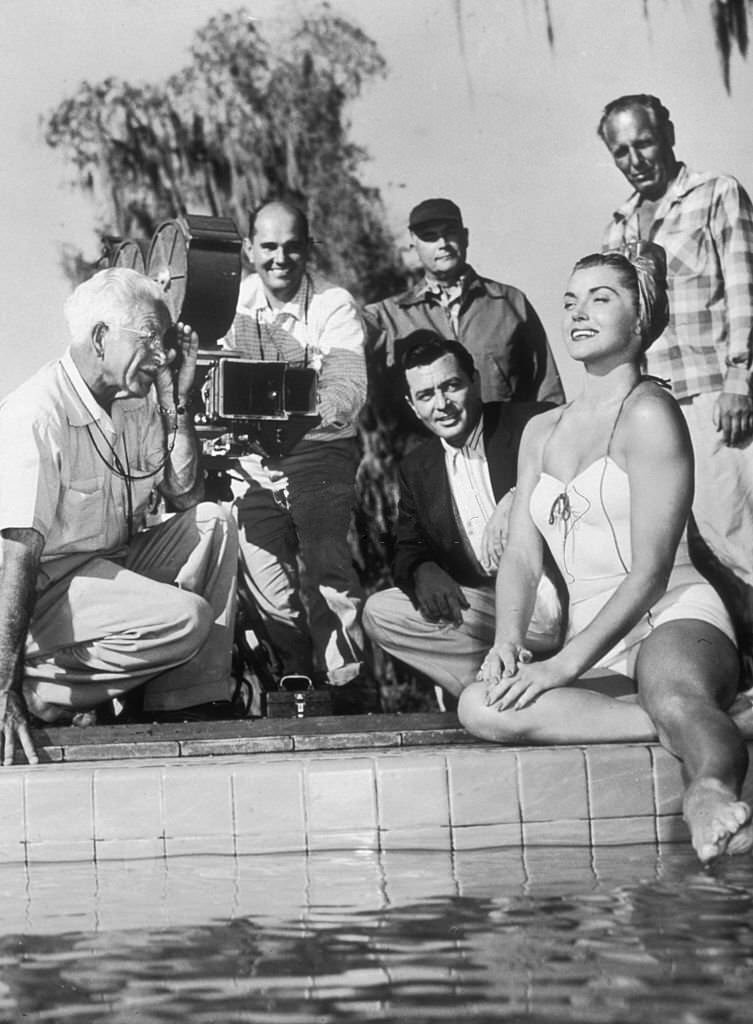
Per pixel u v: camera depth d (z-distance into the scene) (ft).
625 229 24.11
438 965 8.45
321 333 23.61
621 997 7.55
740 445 23.40
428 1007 7.50
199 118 23.85
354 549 23.24
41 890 12.69
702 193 23.97
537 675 17.43
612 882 11.70
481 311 23.84
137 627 20.59
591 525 19.10
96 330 21.12
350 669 23.03
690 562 18.75
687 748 15.40
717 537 23.35
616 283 20.04
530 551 19.56
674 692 16.03
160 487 21.50
